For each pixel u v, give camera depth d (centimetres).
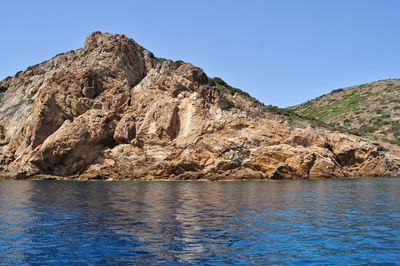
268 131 5322
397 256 1267
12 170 5294
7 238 1509
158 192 3306
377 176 5597
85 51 6581
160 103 5341
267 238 1516
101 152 5178
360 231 1652
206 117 5300
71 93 5509
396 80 13338
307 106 13938
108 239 1489
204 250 1338
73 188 3716
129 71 6062
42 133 5278
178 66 6072
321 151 5300
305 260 1229
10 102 6681
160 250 1336
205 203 2564
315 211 2216
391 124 9500
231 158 4928
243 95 6588
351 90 13688
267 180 4794
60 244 1416
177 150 5016
